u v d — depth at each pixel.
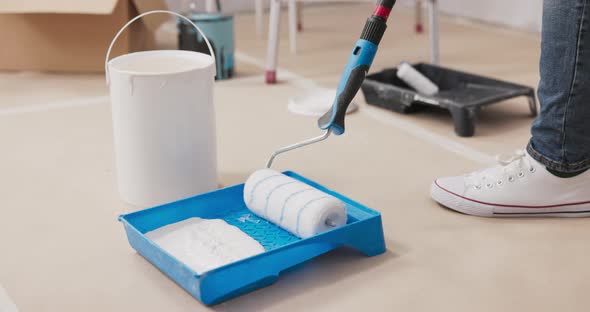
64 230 1.26
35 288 1.07
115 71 1.26
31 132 1.81
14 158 1.62
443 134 1.76
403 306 1.00
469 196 1.28
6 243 1.22
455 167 1.53
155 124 1.27
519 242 1.18
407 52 2.72
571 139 1.19
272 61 2.28
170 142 1.29
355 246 1.12
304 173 1.52
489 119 1.88
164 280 1.09
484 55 2.63
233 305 1.01
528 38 2.93
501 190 1.26
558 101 1.17
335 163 1.57
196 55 1.38
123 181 1.36
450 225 1.26
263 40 3.02
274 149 1.67
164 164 1.30
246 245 1.12
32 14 2.36
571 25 1.12
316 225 1.11
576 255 1.13
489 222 1.27
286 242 1.16
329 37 3.05
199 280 0.97
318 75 2.40
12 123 1.89
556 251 1.15
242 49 2.85
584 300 1.00
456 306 1.00
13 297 1.05
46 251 1.19
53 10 2.18
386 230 1.24
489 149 1.64
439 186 1.32
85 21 2.34
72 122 1.90
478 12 3.34
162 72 1.28
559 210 1.26
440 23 3.33
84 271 1.12
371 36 1.11
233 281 1.01
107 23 2.33
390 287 1.06
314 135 1.77
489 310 0.99
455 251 1.16
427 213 1.31
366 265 1.12
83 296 1.05
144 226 1.18
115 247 1.20
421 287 1.05
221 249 1.10
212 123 1.35
